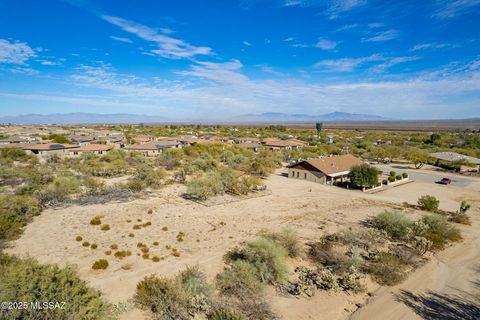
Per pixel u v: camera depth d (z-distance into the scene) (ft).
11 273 38.86
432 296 56.54
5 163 194.70
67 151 261.65
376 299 55.21
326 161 180.86
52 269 41.52
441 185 164.45
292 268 66.03
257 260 62.54
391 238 84.38
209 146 277.44
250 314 48.78
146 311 49.52
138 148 278.05
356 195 138.62
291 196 134.51
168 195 130.11
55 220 94.58
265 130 643.86
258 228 91.25
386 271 63.67
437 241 80.02
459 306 53.47
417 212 111.65
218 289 56.29
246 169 192.95
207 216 102.32
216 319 45.55
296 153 271.28
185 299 50.06
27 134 461.78
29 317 34.86
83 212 103.35
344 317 49.80
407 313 51.11
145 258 69.10
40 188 119.75
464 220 99.60
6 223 81.15
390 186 160.76
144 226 90.33
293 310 51.03
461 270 66.80
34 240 78.48
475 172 205.16
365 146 322.34
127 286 57.11
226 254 71.82
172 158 223.30
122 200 119.85
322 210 112.68
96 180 139.23
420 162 227.20
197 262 67.82
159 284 54.29
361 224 96.53
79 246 75.05
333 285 57.00
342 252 73.97
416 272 65.72
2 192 125.08
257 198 129.49
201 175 161.58
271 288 57.47
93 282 58.18
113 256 69.92
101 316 41.65
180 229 88.99
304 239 82.89
